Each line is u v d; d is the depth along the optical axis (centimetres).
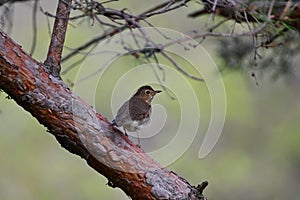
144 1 902
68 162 1463
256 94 1562
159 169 508
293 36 777
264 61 819
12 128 1416
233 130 1583
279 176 1642
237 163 1570
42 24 1138
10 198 1402
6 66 479
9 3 551
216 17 760
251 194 1600
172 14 837
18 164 1427
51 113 489
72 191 1445
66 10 514
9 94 490
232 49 821
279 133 1602
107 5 794
